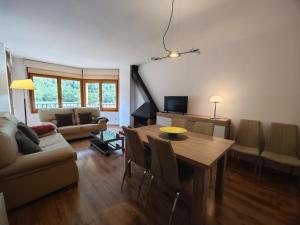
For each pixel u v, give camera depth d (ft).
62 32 8.72
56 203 5.80
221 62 10.77
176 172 4.78
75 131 13.00
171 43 10.44
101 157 10.00
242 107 10.01
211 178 7.91
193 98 12.68
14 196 5.31
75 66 18.80
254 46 9.23
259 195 6.50
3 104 10.18
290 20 7.38
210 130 7.80
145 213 5.40
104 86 20.38
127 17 6.97
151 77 16.20
